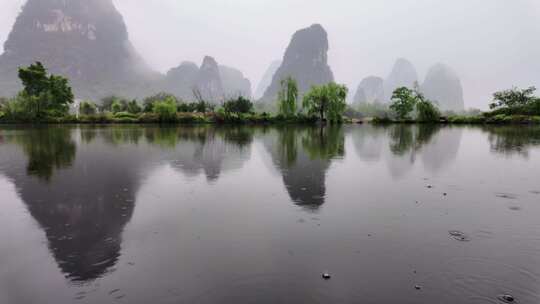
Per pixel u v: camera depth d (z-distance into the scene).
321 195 6.78
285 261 3.80
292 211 5.68
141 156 12.82
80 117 53.09
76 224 5.08
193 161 11.48
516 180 8.29
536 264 3.74
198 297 3.08
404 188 7.39
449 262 3.79
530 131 29.14
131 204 6.14
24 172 9.45
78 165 10.65
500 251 4.08
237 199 6.46
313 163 11.04
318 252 4.03
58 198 6.58
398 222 5.12
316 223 5.07
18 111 50.16
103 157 12.55
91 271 3.61
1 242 4.41
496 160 11.66
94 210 5.79
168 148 15.80
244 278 3.42
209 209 5.81
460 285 3.30
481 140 19.98
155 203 6.20
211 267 3.66
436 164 10.82
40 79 56.72
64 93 60.41
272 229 4.81
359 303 2.98
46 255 4.01
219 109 52.72
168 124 48.88
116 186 7.63
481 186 7.59
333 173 9.23
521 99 51.41
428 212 5.62
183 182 8.07
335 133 27.95
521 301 3.05
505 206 5.98
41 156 12.94
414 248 4.16
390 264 3.73
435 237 4.51
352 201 6.30
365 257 3.90
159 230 4.80
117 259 3.88
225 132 29.62
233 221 5.17
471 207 5.90
